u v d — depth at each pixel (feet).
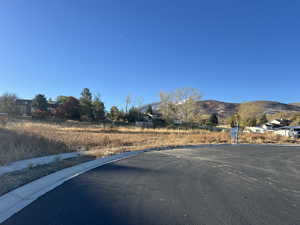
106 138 51.01
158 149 45.65
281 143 72.23
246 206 13.84
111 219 11.39
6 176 18.38
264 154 41.34
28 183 16.92
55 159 26.71
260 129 147.02
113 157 32.17
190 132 98.07
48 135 42.93
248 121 208.33
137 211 12.53
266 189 17.87
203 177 21.38
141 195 15.38
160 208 13.08
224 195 15.97
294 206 14.05
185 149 46.98
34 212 12.02
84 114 173.37
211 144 59.57
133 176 20.88
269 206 13.96
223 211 12.92
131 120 206.80
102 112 184.75
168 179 20.13
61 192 15.51
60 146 35.76
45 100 183.21
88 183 17.97
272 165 29.55
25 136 33.86
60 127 85.92
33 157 28.09
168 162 29.43
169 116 184.14
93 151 35.86
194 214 12.34
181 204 13.87
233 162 31.09
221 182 19.70
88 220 11.19
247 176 22.45
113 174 21.43
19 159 25.96
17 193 14.66
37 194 14.97
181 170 24.40
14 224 10.56
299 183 20.06
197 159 32.86
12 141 30.09
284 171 25.62
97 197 14.69
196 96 176.65
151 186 17.69
